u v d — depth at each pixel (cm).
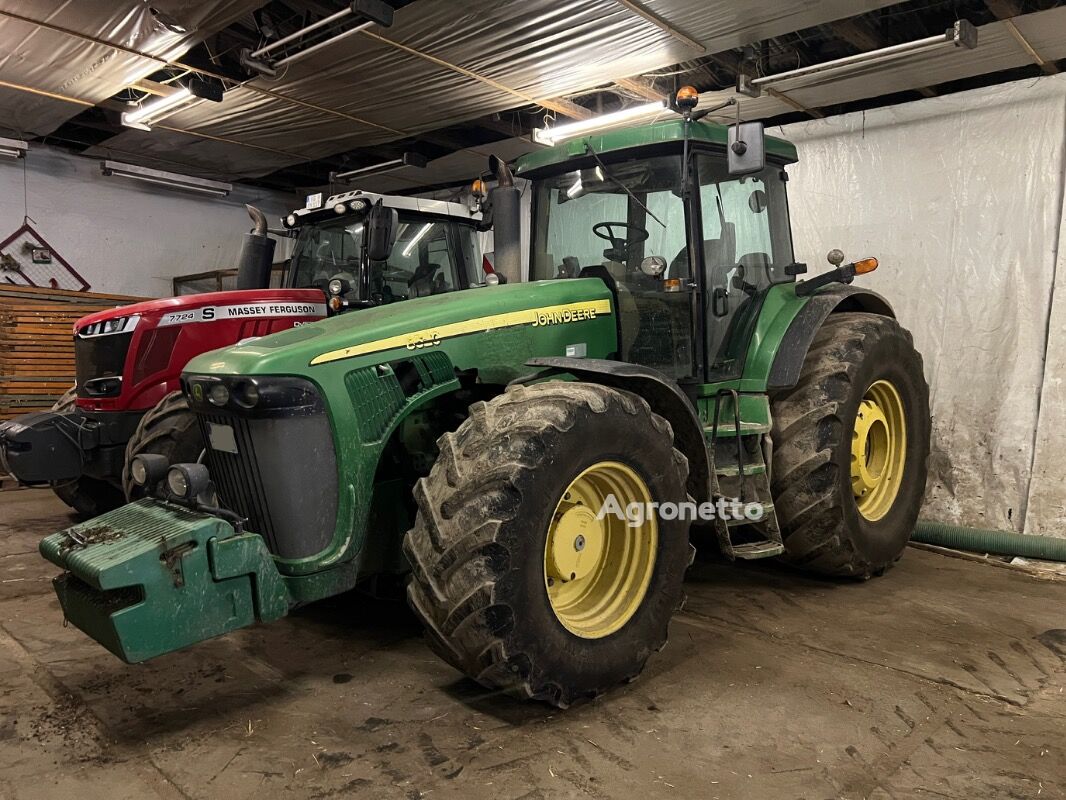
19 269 723
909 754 214
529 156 355
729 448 331
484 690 254
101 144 673
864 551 360
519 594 217
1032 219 430
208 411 253
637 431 249
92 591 218
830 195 503
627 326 323
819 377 346
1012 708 243
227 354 249
